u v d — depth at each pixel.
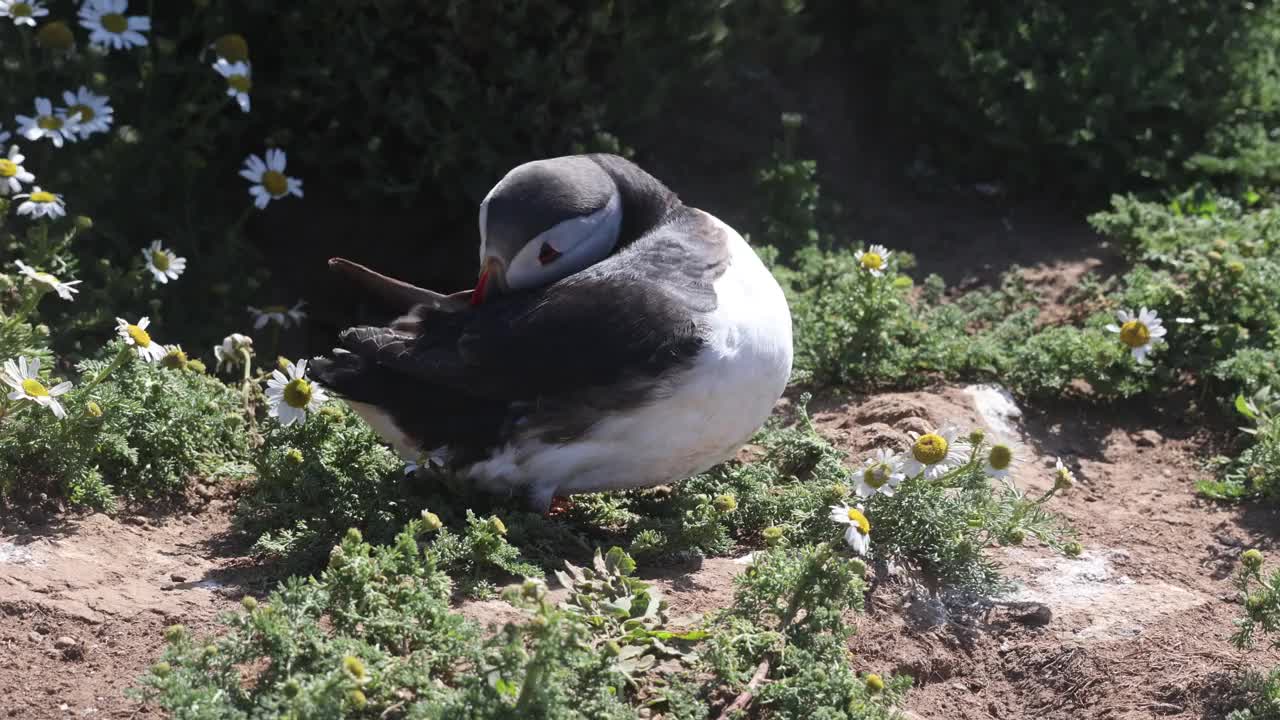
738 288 7.45
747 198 12.64
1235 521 8.80
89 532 7.30
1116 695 7.01
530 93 11.42
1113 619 7.48
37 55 10.66
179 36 10.99
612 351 7.04
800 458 8.64
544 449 7.29
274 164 9.89
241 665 6.05
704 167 12.93
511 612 6.57
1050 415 10.03
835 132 13.57
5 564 6.83
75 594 6.63
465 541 6.86
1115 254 11.98
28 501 7.42
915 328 10.46
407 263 12.01
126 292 9.96
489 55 11.44
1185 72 13.36
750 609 6.62
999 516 7.91
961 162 13.59
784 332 7.56
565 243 7.52
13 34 10.67
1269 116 13.70
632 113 11.80
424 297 8.02
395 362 7.18
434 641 6.00
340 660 5.75
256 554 7.27
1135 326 9.40
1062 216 13.08
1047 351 10.22
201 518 7.73
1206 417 10.01
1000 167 13.52
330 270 11.85
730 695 6.25
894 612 7.32
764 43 12.55
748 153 13.05
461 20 11.14
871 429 9.13
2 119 10.21
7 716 5.83
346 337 7.32
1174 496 9.12
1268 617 6.92
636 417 7.14
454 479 7.53
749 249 7.93
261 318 10.34
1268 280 10.40
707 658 6.34
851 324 10.16
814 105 13.57
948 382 10.26
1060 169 13.27
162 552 7.28
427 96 11.51
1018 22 13.48
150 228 10.90
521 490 7.47
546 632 5.46
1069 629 7.41
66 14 10.91
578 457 7.31
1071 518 8.68
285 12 11.40
